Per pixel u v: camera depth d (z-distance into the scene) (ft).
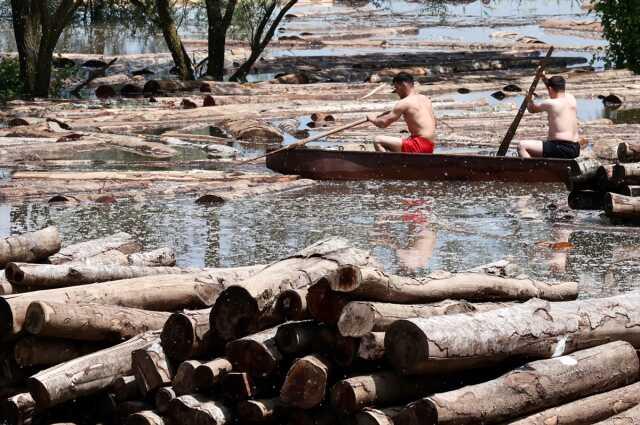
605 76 146.72
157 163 84.69
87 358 30.91
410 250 56.03
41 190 70.69
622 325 32.96
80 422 31.60
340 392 28.12
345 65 163.32
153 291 34.65
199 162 85.20
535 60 166.09
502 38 218.38
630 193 62.23
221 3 148.77
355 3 301.22
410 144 78.74
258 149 93.66
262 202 69.21
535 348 30.30
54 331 30.83
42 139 92.63
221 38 142.72
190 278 35.88
